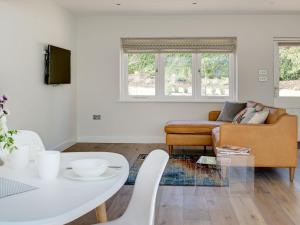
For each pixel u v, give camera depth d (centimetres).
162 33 677
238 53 670
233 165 387
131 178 423
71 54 656
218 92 695
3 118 165
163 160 149
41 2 507
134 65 701
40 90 506
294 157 416
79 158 196
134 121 692
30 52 469
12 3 415
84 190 138
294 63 679
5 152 181
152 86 702
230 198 352
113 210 317
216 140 463
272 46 667
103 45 685
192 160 530
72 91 666
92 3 577
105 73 688
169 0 560
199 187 391
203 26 672
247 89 673
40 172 153
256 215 304
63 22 608
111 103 691
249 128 421
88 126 697
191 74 695
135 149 621
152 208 139
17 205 121
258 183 409
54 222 108
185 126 566
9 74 409
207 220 293
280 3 580
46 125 532
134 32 680
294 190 379
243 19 667
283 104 682
